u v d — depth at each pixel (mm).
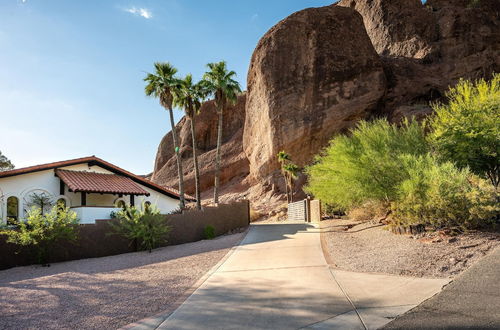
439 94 41812
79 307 6301
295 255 10312
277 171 42781
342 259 9094
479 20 48531
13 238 11992
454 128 12250
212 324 5016
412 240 9586
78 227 13648
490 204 9289
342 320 4859
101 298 6867
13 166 40094
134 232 14852
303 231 15922
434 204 9695
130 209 15336
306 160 40188
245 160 55281
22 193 20188
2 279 9922
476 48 46125
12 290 8055
